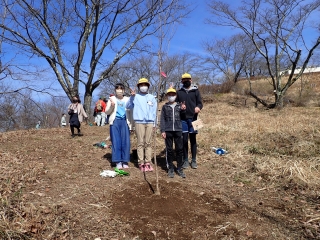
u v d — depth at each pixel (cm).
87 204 346
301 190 395
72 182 425
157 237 279
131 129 512
